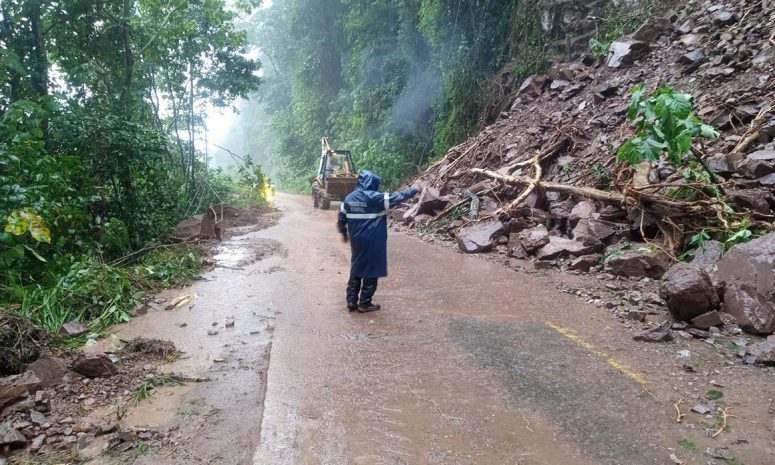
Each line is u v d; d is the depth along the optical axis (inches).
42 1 415.8
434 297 238.7
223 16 647.8
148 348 177.9
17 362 161.3
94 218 347.3
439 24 743.7
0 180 238.4
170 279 281.0
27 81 412.5
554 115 497.0
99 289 233.8
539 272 275.1
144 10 591.2
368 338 187.6
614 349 169.8
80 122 348.5
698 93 370.6
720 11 439.5
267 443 119.0
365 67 960.9
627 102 422.9
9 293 231.8
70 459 114.2
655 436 118.7
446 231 400.2
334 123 1214.3
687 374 149.1
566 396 139.1
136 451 116.7
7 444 116.5
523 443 117.5
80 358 160.6
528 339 181.3
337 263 323.0
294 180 1346.0
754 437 116.6
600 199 312.8
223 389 148.1
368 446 117.3
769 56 352.5
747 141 288.4
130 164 366.0
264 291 260.1
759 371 148.6
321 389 146.8
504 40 691.4
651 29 480.7
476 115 693.9
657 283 237.6
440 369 158.7
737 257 192.5
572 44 585.9
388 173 792.3
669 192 281.4
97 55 507.2
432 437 120.8
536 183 370.9
